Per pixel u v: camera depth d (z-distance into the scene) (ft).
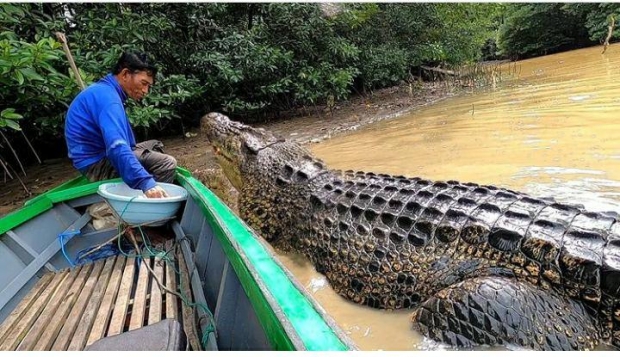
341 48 34.45
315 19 33.06
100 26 22.56
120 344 4.86
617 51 54.08
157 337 4.94
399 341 7.28
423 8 45.62
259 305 3.88
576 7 70.23
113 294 7.39
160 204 9.29
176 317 6.38
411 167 16.14
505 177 13.48
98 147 11.09
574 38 77.61
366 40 43.24
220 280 6.59
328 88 34.24
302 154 12.97
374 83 44.19
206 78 29.27
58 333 6.25
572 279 6.50
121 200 8.84
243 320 5.03
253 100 32.83
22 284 7.84
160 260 8.61
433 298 7.18
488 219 7.64
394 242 8.42
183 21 28.96
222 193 16.19
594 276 6.32
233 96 30.42
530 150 15.70
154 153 12.07
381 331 7.70
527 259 6.93
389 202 9.02
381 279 8.41
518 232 7.14
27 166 24.29
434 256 7.88
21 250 8.69
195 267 7.69
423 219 8.26
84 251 9.47
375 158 18.44
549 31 77.82
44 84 16.96
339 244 9.33
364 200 9.46
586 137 16.07
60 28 21.02
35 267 8.41
